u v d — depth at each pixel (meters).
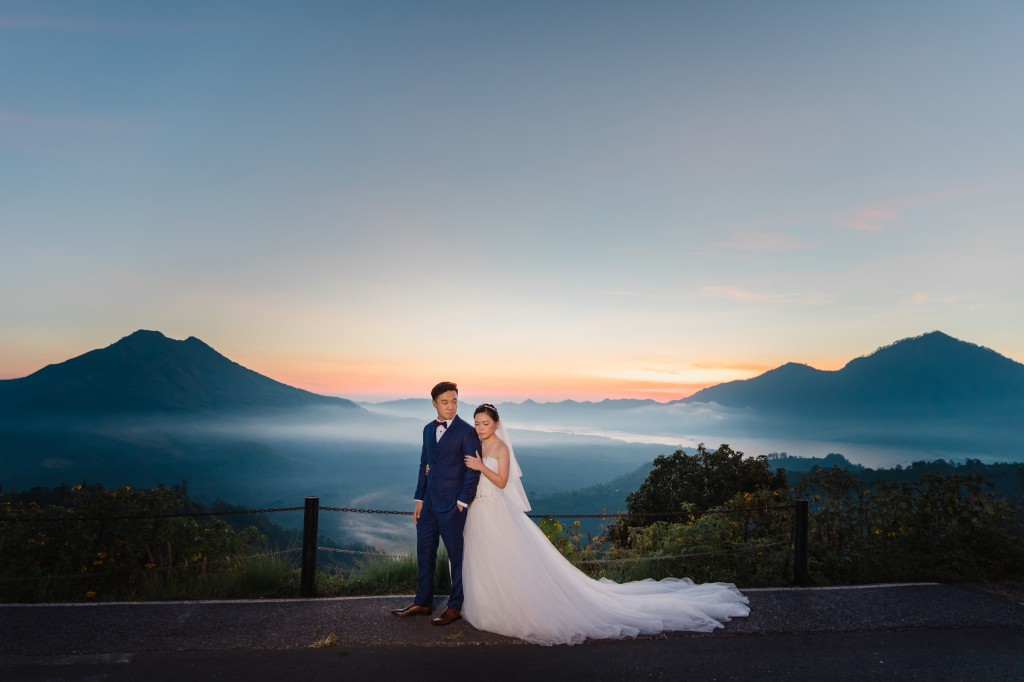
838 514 6.82
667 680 3.82
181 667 3.96
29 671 3.89
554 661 4.10
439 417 5.05
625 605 4.86
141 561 6.44
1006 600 5.42
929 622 4.90
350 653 4.21
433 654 4.21
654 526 7.93
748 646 4.41
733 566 6.46
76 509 6.48
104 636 4.48
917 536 6.43
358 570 6.21
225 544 7.00
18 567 5.98
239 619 4.86
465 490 4.80
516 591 4.53
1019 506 6.60
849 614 5.07
